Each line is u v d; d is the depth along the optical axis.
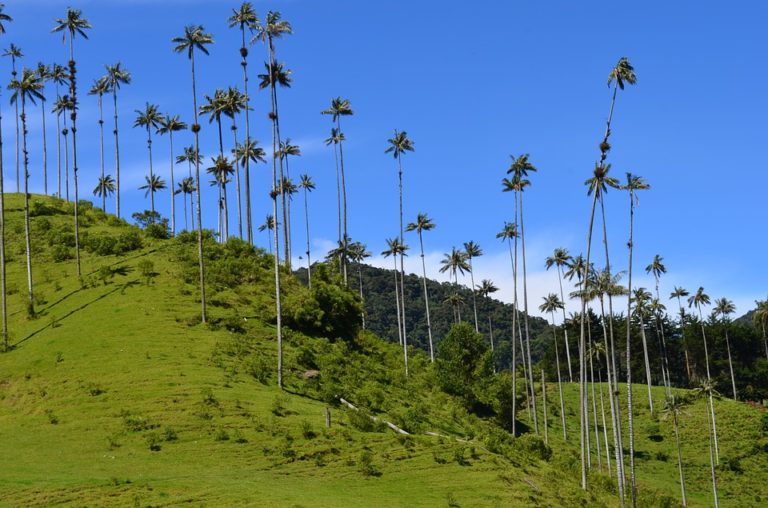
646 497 76.75
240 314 79.69
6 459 43.84
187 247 97.88
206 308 78.56
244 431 50.72
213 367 63.59
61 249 95.31
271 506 37.84
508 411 103.06
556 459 70.88
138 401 54.75
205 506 37.19
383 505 41.66
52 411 54.19
